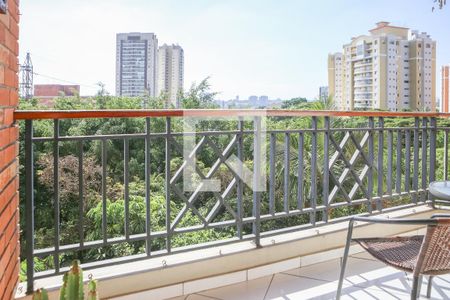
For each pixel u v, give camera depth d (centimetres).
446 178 386
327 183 316
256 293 244
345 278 266
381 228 331
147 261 241
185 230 256
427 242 164
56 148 216
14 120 202
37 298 132
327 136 316
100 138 229
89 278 218
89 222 616
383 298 237
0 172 167
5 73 177
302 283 258
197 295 241
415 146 375
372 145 344
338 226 314
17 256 212
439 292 242
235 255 261
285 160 300
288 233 296
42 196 554
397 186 372
